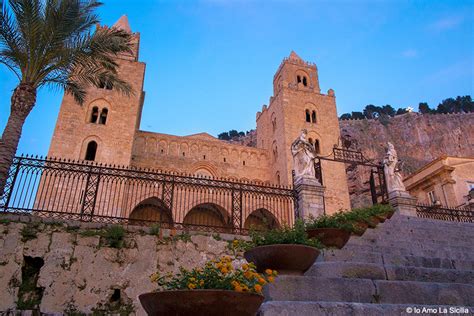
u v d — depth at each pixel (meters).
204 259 10.95
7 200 10.79
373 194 22.38
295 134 43.81
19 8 13.52
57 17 13.81
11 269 9.41
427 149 121.69
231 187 13.99
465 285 7.25
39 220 10.18
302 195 15.34
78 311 9.34
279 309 5.65
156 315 4.91
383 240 12.73
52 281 9.51
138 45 44.38
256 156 46.56
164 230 10.98
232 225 12.77
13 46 13.65
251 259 7.72
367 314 5.75
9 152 11.62
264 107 51.88
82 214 11.03
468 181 36.09
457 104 152.62
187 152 42.78
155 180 12.87
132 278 10.04
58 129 34.00
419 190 39.16
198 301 4.74
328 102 48.22
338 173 42.50
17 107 12.77
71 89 16.20
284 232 8.52
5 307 8.97
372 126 129.00
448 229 16.28
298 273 7.52
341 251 9.53
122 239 10.43
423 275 8.15
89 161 33.38
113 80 16.84
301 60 52.09
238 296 4.84
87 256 9.98
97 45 15.01
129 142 35.34
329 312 5.71
